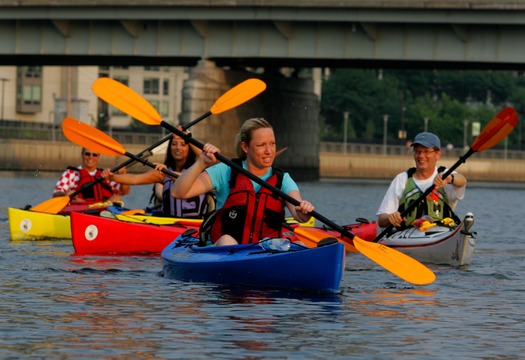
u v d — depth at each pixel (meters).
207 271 22.77
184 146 31.95
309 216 22.30
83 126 27.42
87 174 36.97
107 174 33.44
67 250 31.28
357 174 177.62
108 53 108.44
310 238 22.81
